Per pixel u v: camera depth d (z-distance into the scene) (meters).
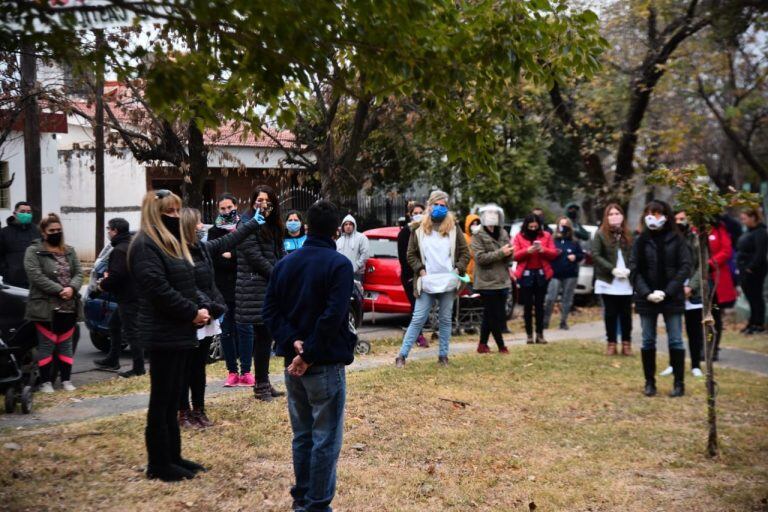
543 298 11.92
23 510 4.75
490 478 5.89
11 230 11.58
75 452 5.93
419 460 6.26
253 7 4.10
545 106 19.44
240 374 8.84
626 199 18.16
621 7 16.91
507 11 4.97
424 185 23.78
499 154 21.45
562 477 5.97
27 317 8.40
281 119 5.34
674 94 19.50
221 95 5.09
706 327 6.68
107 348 11.67
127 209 27.45
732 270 11.62
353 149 15.82
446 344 9.83
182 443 6.24
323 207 4.74
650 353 8.63
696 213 6.66
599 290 11.09
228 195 8.78
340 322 4.55
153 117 15.36
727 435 7.12
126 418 6.97
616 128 18.38
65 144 25.62
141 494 5.11
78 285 8.62
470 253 10.87
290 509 5.09
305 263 4.69
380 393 8.20
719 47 16.86
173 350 5.27
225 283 8.50
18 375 7.41
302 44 4.34
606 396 8.52
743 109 19.59
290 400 4.84
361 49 4.78
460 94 5.59
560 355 10.83
